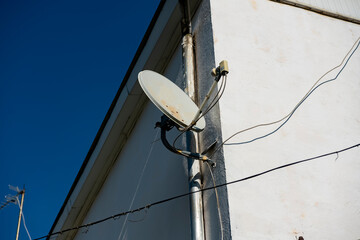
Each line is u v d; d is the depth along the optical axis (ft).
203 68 17.06
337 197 14.49
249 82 16.03
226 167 13.85
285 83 16.60
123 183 24.44
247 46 16.98
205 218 14.12
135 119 24.68
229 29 17.17
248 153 14.35
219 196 13.71
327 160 15.28
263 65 16.71
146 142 22.27
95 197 29.91
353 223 14.12
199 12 18.54
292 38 18.16
